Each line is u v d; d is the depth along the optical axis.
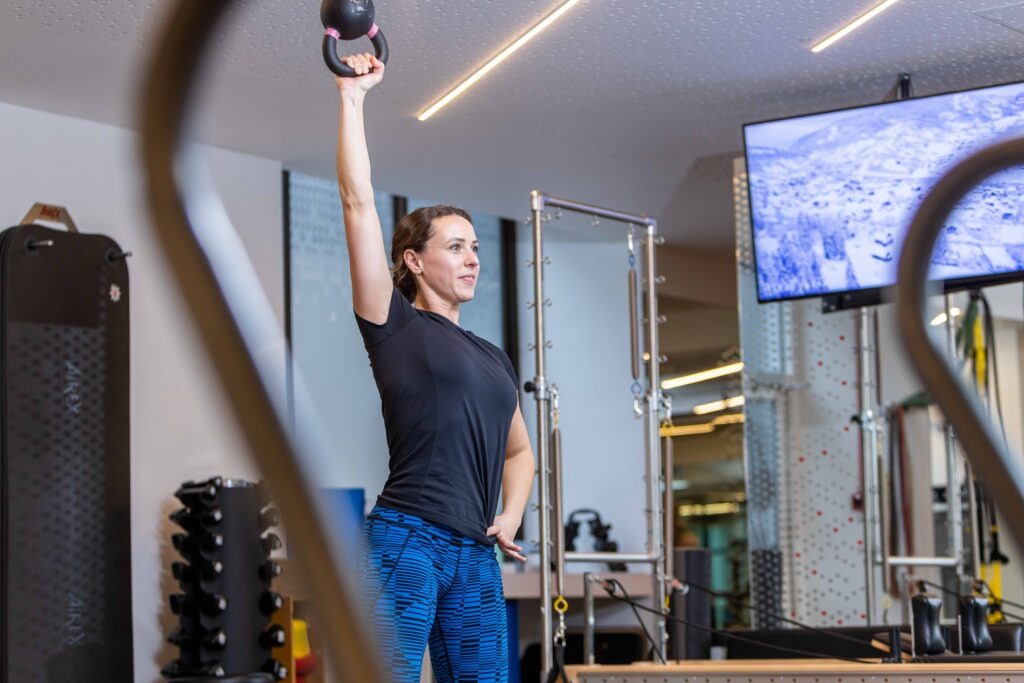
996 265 4.48
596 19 4.44
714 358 8.31
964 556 5.94
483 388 2.63
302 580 0.66
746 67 4.93
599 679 3.63
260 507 4.93
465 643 2.62
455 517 2.57
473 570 2.62
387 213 6.89
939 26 4.58
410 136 5.62
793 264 4.90
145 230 0.64
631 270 4.55
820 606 5.40
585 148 5.85
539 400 4.12
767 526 5.47
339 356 6.59
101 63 4.65
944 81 5.12
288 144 5.70
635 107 5.33
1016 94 4.59
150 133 0.62
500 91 5.11
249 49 4.57
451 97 5.14
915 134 4.73
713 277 8.29
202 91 0.62
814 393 5.50
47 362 4.69
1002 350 6.50
